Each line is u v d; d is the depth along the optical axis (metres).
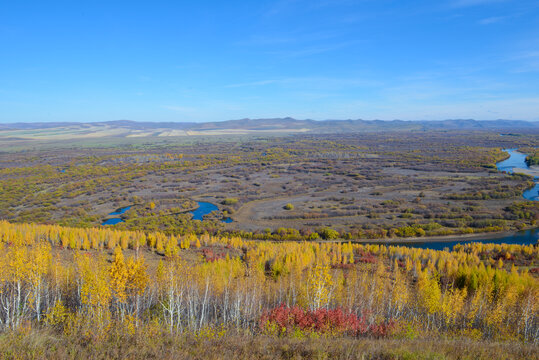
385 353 15.88
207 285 39.34
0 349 14.80
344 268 60.88
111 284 29.84
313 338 19.73
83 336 18.53
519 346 18.84
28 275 32.06
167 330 24.53
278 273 52.91
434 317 39.78
